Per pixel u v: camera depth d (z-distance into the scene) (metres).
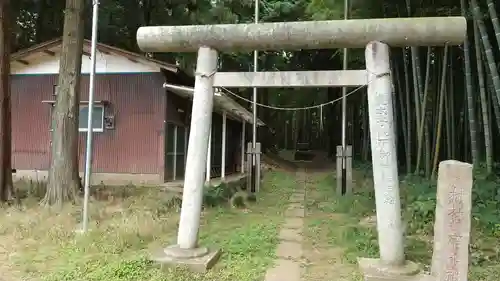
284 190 12.66
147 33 5.21
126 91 11.98
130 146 11.87
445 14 9.81
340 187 10.89
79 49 8.63
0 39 8.41
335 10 11.44
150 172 11.73
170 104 12.16
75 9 8.58
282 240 6.23
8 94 8.54
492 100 10.28
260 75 5.09
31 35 16.20
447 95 11.88
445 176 3.85
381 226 4.54
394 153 4.58
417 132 12.28
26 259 4.94
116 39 16.16
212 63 5.14
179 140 12.98
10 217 6.90
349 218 7.84
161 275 4.46
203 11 15.61
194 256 4.80
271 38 4.93
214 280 4.38
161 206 7.98
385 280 4.28
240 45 5.06
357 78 4.89
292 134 36.50
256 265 4.90
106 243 5.48
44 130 12.41
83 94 12.13
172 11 16.00
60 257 5.04
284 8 16.92
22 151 12.47
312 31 4.82
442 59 12.05
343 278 4.50
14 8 14.35
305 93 22.97
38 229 6.15
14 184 10.40
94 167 11.95
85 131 12.12
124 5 15.76
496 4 8.96
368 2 10.98
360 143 22.47
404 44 4.75
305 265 4.98
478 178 8.42
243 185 12.48
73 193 8.25
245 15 17.06
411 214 7.08
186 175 5.07
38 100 12.48
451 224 3.79
